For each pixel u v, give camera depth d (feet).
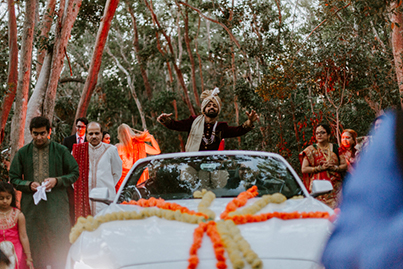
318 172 18.99
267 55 65.46
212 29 122.72
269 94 52.03
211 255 8.70
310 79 47.60
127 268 8.59
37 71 49.47
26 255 15.81
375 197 2.96
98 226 10.96
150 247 9.18
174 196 13.41
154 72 129.80
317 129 19.43
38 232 16.88
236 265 8.11
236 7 71.97
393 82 48.70
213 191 13.43
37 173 17.57
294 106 61.93
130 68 121.29
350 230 3.04
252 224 10.19
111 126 120.47
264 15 70.44
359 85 48.39
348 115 60.03
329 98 48.03
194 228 10.03
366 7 38.01
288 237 9.23
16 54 34.37
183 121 21.40
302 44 50.83
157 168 14.80
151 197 13.15
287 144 62.90
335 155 19.17
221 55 85.51
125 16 113.19
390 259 2.81
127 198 13.65
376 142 3.10
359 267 2.91
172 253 8.84
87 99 52.65
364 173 3.08
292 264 8.30
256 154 15.30
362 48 48.06
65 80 88.43
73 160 18.11
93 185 19.88
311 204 11.69
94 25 87.15
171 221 10.67
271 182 13.67
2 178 33.96
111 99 117.39
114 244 9.52
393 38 45.09
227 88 102.73
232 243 8.78
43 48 39.68
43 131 17.51
